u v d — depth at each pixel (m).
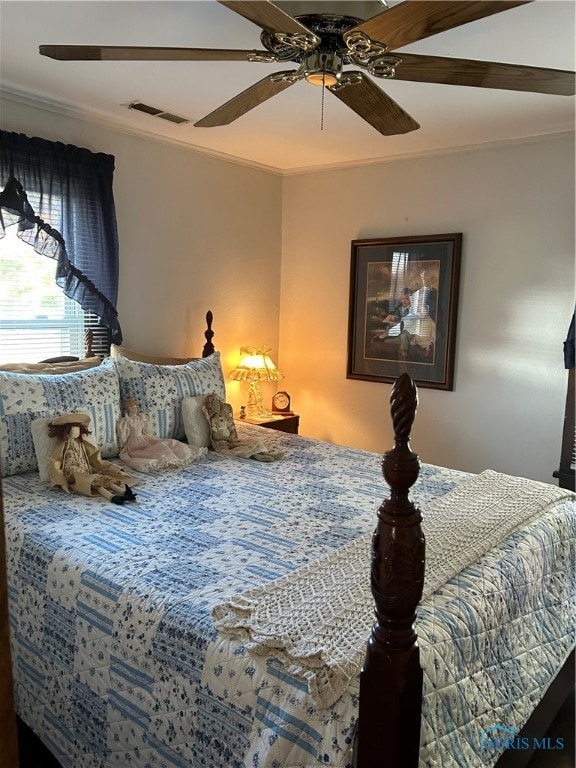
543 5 1.79
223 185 3.88
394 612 1.08
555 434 3.34
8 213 2.71
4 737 0.60
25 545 1.84
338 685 1.16
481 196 3.48
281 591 1.48
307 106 2.85
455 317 3.63
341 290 4.15
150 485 2.39
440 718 1.29
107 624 1.54
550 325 3.31
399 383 1.04
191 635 1.37
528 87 1.77
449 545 1.77
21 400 2.39
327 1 1.54
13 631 1.84
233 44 2.19
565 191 3.19
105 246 3.12
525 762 1.64
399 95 2.65
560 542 2.04
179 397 2.97
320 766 1.12
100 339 3.28
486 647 1.51
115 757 1.51
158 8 1.91
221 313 4.00
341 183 4.06
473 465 3.67
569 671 1.93
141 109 2.97
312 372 4.37
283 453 2.92
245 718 1.24
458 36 2.01
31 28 2.07
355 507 2.19
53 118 2.93
